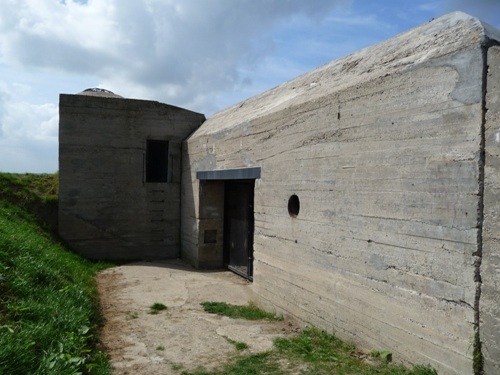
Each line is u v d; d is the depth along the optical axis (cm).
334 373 401
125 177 1064
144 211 1076
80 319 478
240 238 895
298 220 564
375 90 440
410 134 399
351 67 540
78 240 1034
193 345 489
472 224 342
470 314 341
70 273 722
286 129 592
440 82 372
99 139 1048
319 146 523
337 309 492
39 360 350
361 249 457
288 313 584
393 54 462
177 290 757
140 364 435
